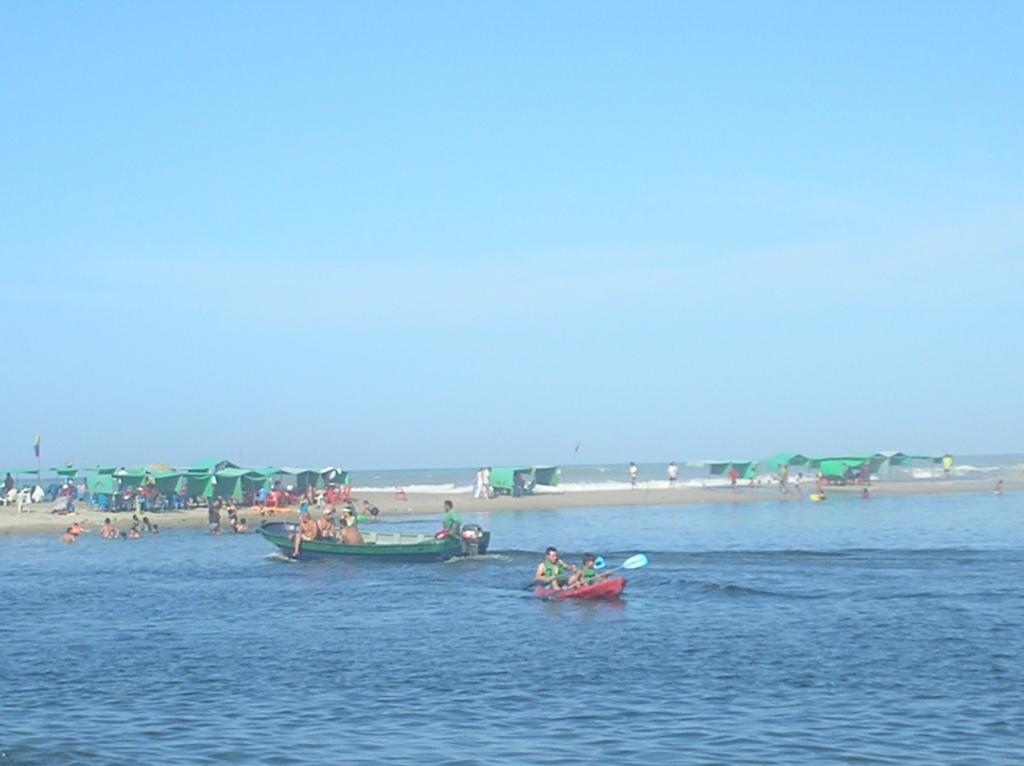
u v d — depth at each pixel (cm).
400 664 3059
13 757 2202
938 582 4500
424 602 4288
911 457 13925
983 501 10256
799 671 2848
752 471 12338
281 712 2533
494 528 7744
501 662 3062
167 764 2138
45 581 5141
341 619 3888
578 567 4572
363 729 2369
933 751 2133
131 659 3184
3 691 2783
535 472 11338
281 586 4847
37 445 9725
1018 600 3966
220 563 5850
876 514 8706
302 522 5972
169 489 9131
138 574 5394
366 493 11750
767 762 2077
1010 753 2114
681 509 9575
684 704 2528
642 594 4353
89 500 9306
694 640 3325
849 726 2316
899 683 2691
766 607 3938
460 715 2473
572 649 3234
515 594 4481
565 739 2259
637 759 2109
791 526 7644
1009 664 2881
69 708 2600
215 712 2542
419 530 7638
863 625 3506
